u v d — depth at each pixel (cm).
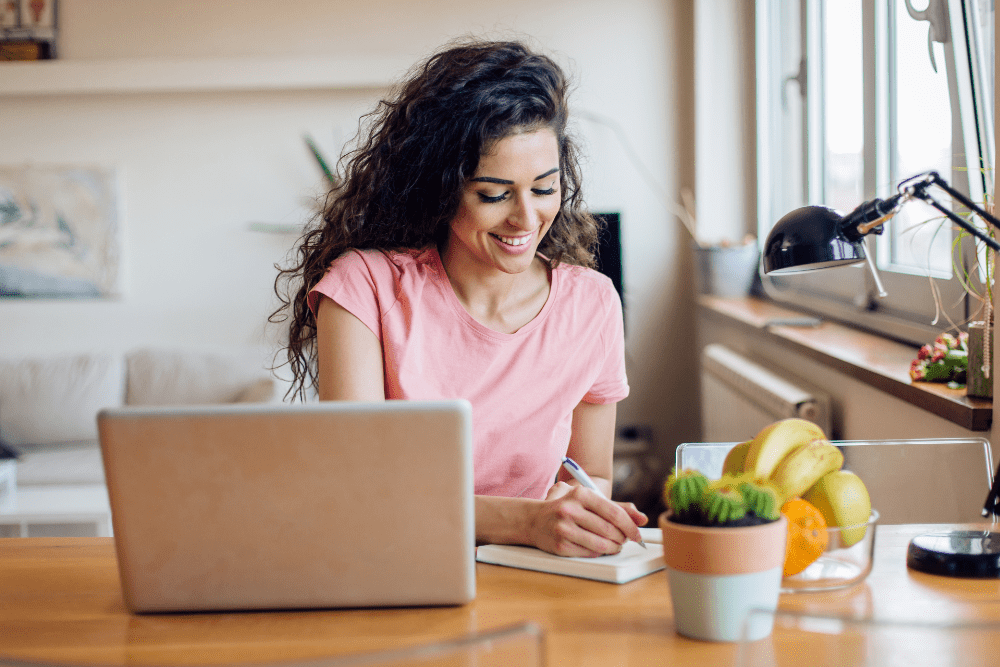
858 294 250
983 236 100
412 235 138
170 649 78
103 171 382
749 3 357
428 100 125
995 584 89
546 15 377
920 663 71
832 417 224
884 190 231
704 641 77
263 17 376
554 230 146
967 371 152
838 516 88
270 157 384
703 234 367
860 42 249
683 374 392
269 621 84
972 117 181
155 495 83
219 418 82
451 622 83
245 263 388
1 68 370
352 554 85
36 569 101
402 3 375
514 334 137
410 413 82
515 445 137
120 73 370
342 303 131
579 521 99
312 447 82
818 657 73
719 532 75
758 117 350
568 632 80
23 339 389
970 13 172
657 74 379
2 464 291
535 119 121
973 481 107
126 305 389
